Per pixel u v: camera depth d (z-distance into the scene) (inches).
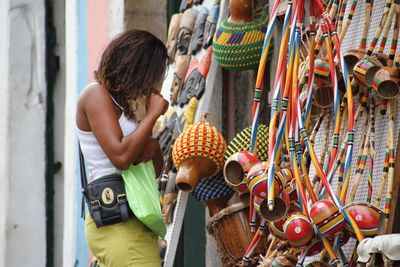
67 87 525.7
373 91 309.0
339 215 280.2
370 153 303.7
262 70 308.8
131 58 308.2
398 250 263.0
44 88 578.2
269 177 287.3
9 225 573.0
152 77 310.7
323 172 289.1
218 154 360.2
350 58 312.7
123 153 302.5
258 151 355.3
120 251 304.3
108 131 303.3
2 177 578.2
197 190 370.0
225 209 356.5
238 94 413.7
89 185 307.9
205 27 403.5
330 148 319.3
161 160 328.8
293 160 293.7
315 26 311.6
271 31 310.8
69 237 509.0
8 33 574.9
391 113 302.5
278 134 297.7
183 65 408.2
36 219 577.0
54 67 581.3
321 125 328.5
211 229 364.5
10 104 573.9
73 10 523.2
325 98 317.7
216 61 396.5
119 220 304.8
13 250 574.6
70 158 514.6
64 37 583.5
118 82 307.7
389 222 297.4
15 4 574.9
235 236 355.3
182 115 397.1
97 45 493.7
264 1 400.8
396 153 302.2
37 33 577.6
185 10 425.4
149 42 311.4
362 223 277.7
